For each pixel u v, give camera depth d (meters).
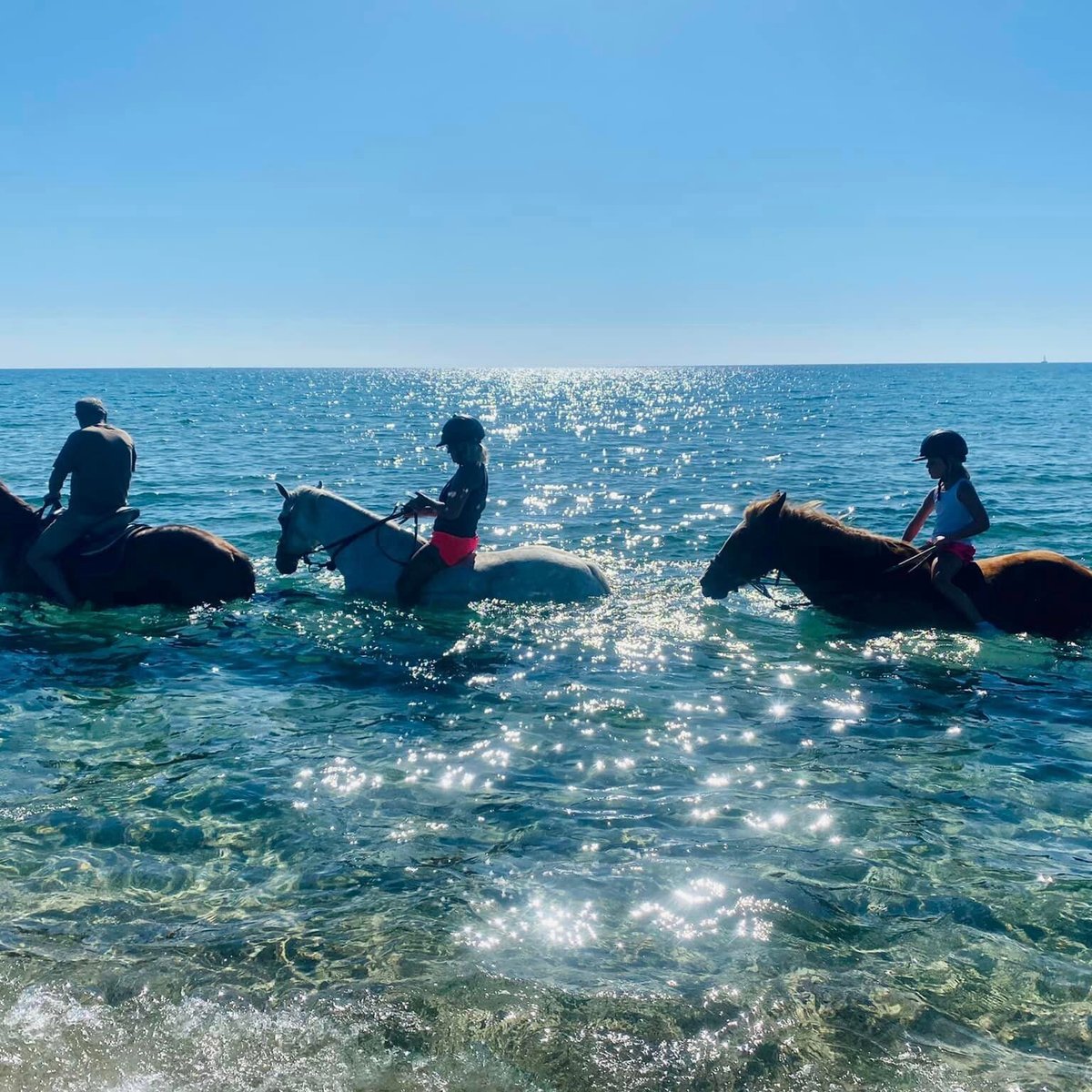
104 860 4.58
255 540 13.60
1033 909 4.15
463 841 4.80
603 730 6.38
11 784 5.42
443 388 169.75
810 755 5.96
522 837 4.84
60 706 6.73
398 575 9.45
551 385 196.88
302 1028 3.37
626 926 4.02
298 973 3.69
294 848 4.71
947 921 4.06
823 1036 3.33
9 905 4.17
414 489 21.12
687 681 7.44
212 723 6.43
